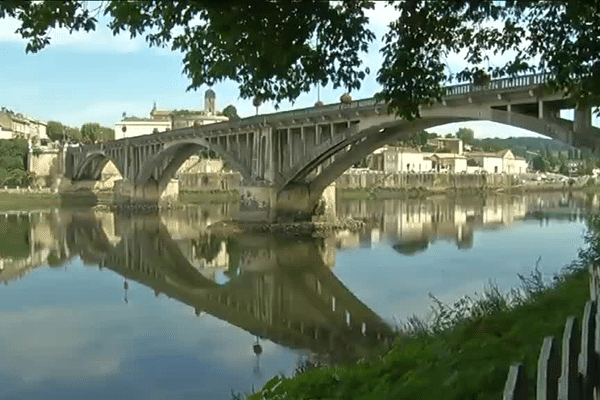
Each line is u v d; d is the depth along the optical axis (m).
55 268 40.47
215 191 127.38
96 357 20.61
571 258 37.88
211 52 8.51
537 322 9.41
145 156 89.25
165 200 95.56
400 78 9.23
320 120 50.12
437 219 72.19
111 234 59.94
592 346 4.80
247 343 22.03
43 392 17.19
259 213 58.12
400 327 22.45
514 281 29.95
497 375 6.61
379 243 48.53
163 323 25.34
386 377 8.27
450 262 37.84
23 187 121.94
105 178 126.69
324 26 8.16
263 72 8.21
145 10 7.54
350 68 8.60
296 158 55.78
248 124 59.62
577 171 198.88
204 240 53.16
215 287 33.78
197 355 20.69
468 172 159.62
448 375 7.14
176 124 136.88
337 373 9.16
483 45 10.48
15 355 20.86
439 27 9.24
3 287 33.56
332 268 37.59
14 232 61.16
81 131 167.38
